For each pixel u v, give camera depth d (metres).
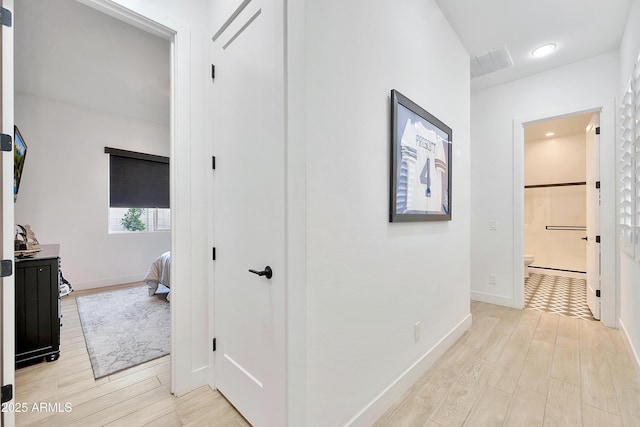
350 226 1.36
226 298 1.70
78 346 2.39
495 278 3.41
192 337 1.79
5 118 1.31
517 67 2.99
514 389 1.76
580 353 2.20
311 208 1.16
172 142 1.74
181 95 1.73
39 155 3.87
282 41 1.24
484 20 2.28
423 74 1.97
